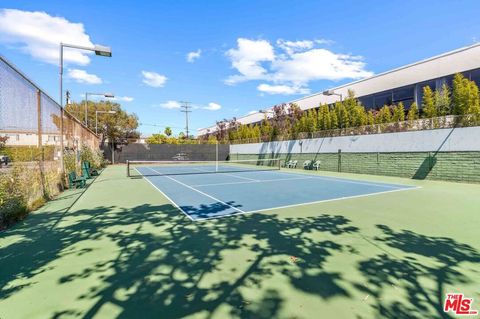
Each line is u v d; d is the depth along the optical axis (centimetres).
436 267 343
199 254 390
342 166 1908
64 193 962
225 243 437
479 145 1157
